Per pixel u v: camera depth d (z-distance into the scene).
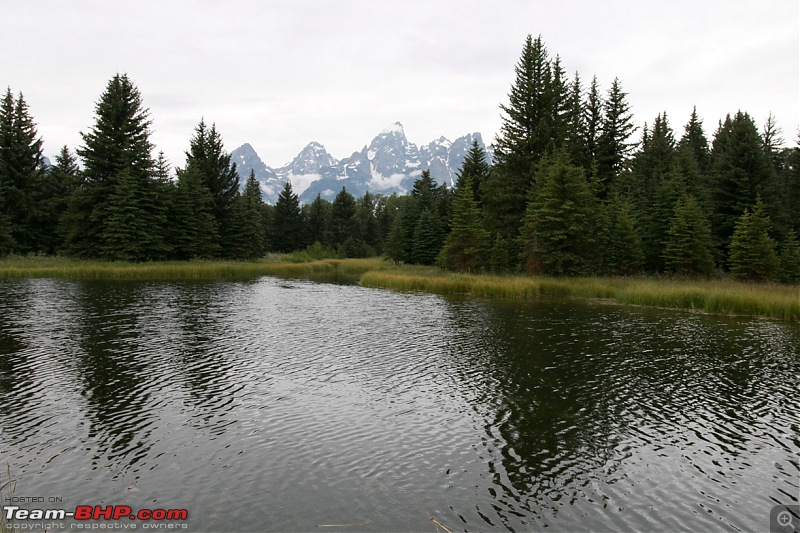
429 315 23.53
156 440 9.14
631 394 11.99
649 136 67.62
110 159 52.38
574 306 26.91
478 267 45.72
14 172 51.41
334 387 12.38
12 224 50.31
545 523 6.73
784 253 37.53
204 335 18.03
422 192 80.56
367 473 8.05
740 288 28.00
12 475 7.79
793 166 51.44
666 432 9.82
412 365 14.46
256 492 7.41
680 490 7.66
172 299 27.88
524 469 8.27
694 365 14.52
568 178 38.16
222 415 10.43
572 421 10.33
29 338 16.77
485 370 13.97
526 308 25.97
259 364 14.33
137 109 54.34
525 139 48.66
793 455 8.88
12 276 37.94
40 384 12.04
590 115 57.69
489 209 51.38
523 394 11.98
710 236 39.72
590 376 13.41
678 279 35.62
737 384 12.78
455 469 8.23
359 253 99.88
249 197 74.25
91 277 40.22
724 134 66.19
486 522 6.73
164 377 12.84
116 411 10.49
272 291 34.12
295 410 10.79
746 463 8.57
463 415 10.62
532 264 41.22
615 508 7.13
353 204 108.88
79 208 51.03
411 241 67.50
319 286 38.75
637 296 27.77
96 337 17.16
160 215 52.72
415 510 7.00
